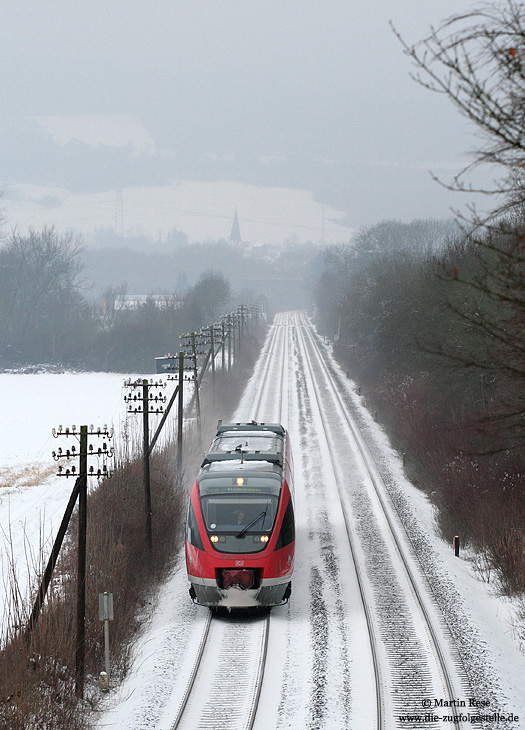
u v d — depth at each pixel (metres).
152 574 61.94
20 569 69.50
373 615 52.78
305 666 44.94
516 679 43.72
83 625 45.41
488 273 23.23
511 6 17.06
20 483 110.31
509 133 18.27
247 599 52.62
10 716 37.06
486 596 57.94
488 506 69.69
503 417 31.83
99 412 177.25
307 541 70.81
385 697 40.97
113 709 41.66
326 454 111.31
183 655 47.03
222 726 38.50
